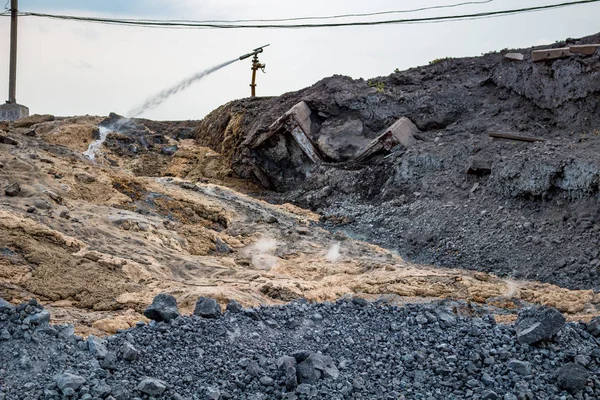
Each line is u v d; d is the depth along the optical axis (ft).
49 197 51.88
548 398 22.29
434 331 27.55
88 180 60.18
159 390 20.25
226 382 21.84
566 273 50.98
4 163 57.88
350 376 23.03
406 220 67.10
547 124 75.51
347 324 28.60
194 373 22.17
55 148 71.00
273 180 88.79
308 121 86.63
